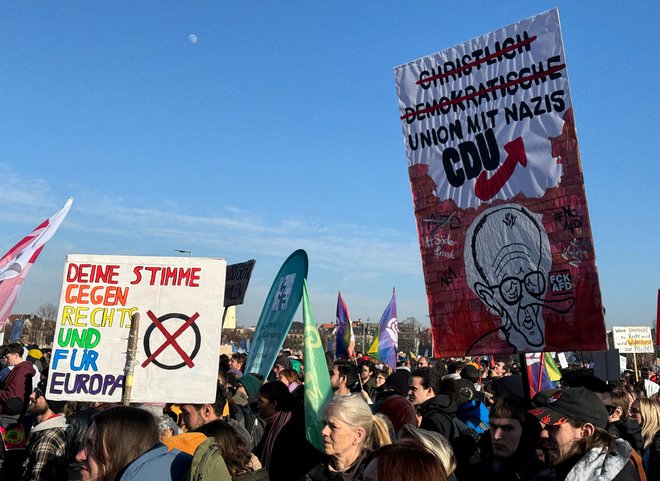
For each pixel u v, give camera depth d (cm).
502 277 546
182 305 519
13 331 2628
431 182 596
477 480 487
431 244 591
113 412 326
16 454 815
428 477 261
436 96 599
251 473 416
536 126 539
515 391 584
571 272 513
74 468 532
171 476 324
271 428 535
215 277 525
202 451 338
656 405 546
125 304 519
